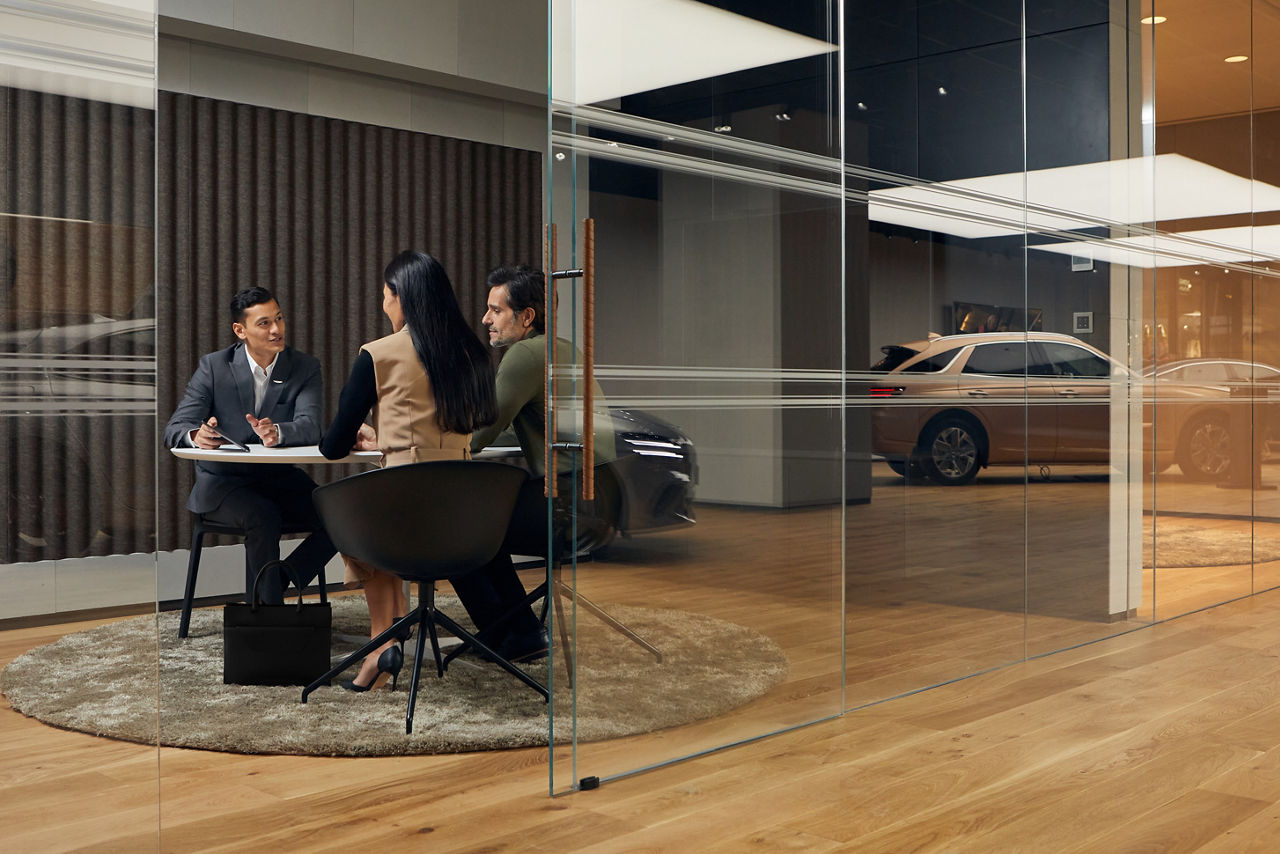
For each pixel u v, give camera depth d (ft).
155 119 6.31
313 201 19.26
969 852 7.09
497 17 20.62
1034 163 13.97
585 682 8.52
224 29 17.25
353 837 7.38
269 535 13.25
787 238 10.41
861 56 11.80
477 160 21.43
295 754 9.27
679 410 9.32
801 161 10.58
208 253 18.12
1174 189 16.31
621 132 8.94
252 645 11.41
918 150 12.48
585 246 8.54
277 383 14.49
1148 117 15.79
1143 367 15.56
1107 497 14.79
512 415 11.64
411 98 20.47
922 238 12.48
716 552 9.59
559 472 8.53
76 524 5.98
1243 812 7.82
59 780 5.91
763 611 9.97
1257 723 10.16
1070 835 7.38
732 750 9.50
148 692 6.28
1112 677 12.19
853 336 11.58
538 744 9.50
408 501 9.98
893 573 11.74
